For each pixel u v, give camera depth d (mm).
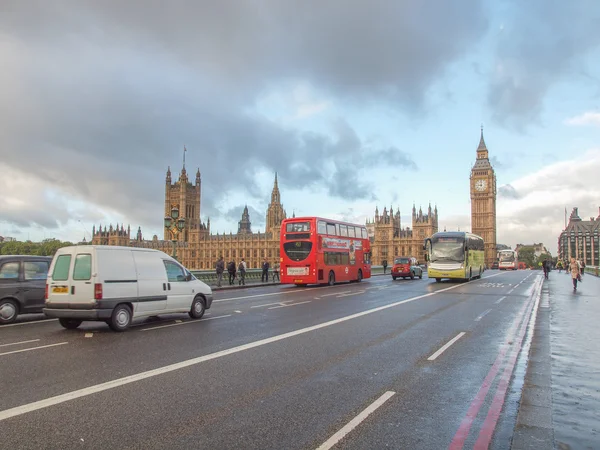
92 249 13039
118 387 7418
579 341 11117
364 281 41000
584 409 6242
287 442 5273
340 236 37250
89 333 12812
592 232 172875
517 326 14039
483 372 8523
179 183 182000
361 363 9164
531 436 5258
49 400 6746
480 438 5395
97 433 5508
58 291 13188
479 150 178250
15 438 5355
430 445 5203
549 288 29422
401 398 6949
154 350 10336
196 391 7215
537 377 7902
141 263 14156
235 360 9344
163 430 5617
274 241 160500
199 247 173625
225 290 31453
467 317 16016
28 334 12797
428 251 38906
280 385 7578
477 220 173500
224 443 5238
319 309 18438
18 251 162000
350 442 5281
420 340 11656
